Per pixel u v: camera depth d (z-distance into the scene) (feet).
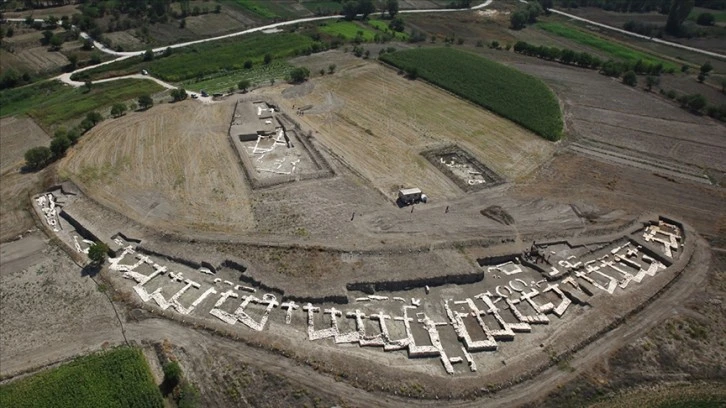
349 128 301.43
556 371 157.07
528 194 243.40
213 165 259.19
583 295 185.16
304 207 226.58
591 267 199.21
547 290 188.14
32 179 251.80
